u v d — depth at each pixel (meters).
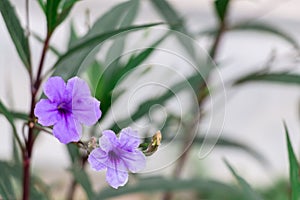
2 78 2.76
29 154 1.09
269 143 3.22
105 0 2.75
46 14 1.05
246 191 1.15
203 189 1.32
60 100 0.93
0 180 1.16
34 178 1.29
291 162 1.11
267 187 2.73
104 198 1.25
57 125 0.92
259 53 3.32
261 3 3.30
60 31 2.55
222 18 1.48
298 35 3.41
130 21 1.13
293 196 1.11
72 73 1.04
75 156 1.23
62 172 2.80
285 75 1.41
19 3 2.60
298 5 3.40
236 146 1.59
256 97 3.28
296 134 3.23
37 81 1.05
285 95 3.27
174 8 1.40
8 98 1.35
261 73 1.43
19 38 1.07
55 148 2.88
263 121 3.25
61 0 1.04
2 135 2.79
